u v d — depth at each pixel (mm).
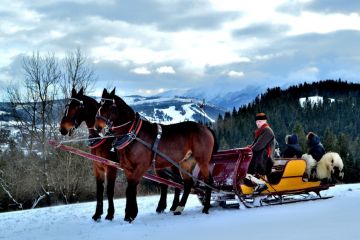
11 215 11992
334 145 55531
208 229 8453
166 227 8898
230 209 10938
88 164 26688
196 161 10797
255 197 10930
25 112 29812
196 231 8328
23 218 11203
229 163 10875
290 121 101812
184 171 10703
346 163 52188
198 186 11188
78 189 26719
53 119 28891
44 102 29641
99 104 10531
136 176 10016
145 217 10320
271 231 7887
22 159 27922
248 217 9477
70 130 10656
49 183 26609
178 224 9156
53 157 26984
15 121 29750
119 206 12695
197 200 13406
